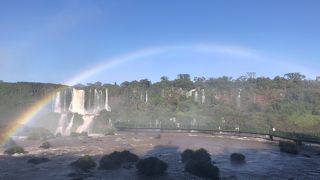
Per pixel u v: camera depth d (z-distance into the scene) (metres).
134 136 88.19
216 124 109.88
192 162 42.22
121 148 63.19
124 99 147.50
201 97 144.50
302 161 50.84
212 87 154.00
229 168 44.94
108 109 140.25
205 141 76.31
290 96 134.38
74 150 59.69
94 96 145.50
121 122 115.50
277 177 40.12
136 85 158.38
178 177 39.03
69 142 72.88
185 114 129.00
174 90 155.25
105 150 60.16
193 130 97.38
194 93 149.12
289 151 58.31
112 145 67.69
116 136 88.12
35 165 45.25
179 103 140.12
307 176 40.91
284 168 45.34
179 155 54.72
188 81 158.50
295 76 156.75
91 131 104.12
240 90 144.62
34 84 143.50
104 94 148.38
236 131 88.31
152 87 157.25
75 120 119.19
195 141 76.19
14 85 141.88
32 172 41.00
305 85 147.88
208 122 116.81
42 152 57.00
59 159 50.00
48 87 143.62
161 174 40.22
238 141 76.56
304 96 132.00
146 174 39.78
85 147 64.06
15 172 41.00
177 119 122.81
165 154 55.94
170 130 100.12
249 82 154.75
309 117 114.50
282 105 126.88
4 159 49.75
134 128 103.88
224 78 159.75
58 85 146.00
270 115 119.56
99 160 48.94
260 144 71.06
